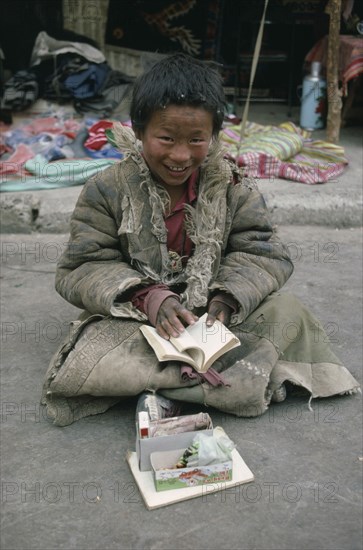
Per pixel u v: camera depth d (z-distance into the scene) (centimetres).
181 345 193
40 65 499
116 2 544
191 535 170
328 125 469
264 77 592
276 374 214
